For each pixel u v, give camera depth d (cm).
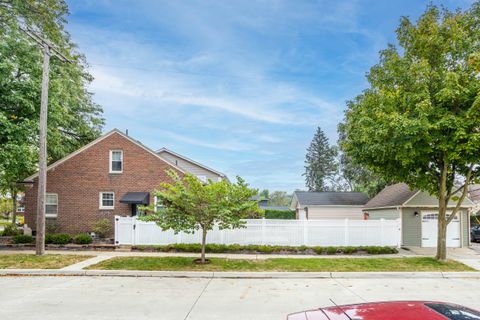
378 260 1360
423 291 901
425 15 1340
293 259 1360
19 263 1210
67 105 1958
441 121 1155
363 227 1648
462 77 1224
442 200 1386
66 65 2061
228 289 903
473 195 2834
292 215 3569
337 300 792
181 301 767
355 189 4275
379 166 1483
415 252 1667
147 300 772
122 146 2011
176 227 1205
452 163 1368
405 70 1313
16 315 647
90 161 2000
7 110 1616
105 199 2000
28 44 1669
